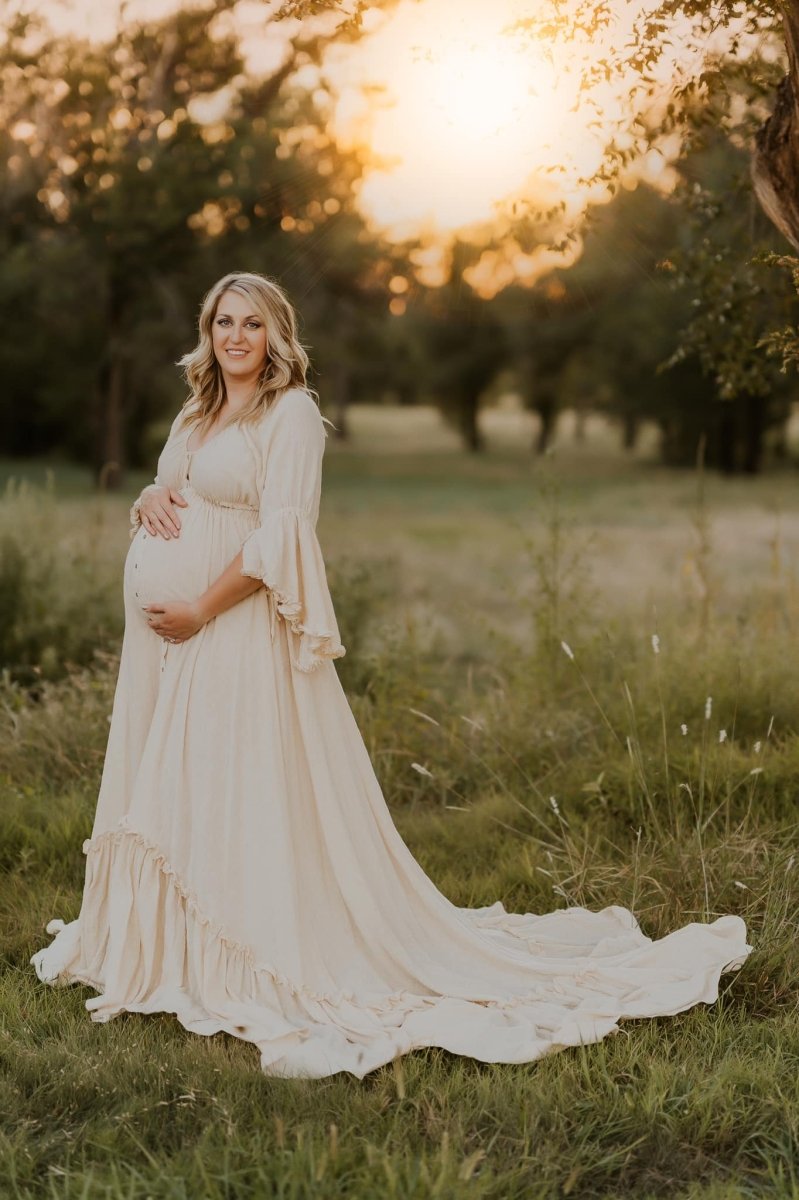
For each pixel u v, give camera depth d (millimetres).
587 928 3771
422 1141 2609
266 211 22094
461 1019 3160
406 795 5273
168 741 3283
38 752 5379
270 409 3336
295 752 3287
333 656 3229
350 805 3354
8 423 37156
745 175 5344
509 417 70125
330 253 25109
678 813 4477
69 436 37281
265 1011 3115
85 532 8758
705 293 5652
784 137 3961
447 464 42781
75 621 7246
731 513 20891
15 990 3395
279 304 3367
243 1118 2713
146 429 37281
